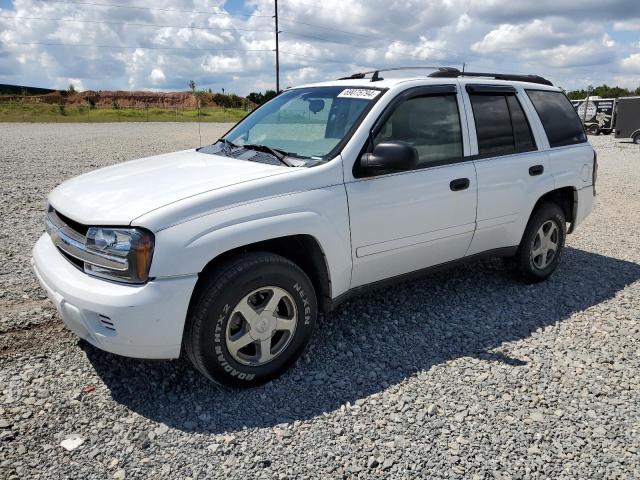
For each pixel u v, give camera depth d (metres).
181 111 57.78
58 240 3.33
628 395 3.28
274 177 3.28
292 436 2.85
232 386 3.21
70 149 17.25
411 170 3.88
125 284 2.88
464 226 4.26
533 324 4.27
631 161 17.83
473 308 4.55
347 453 2.72
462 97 4.34
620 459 2.71
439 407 3.12
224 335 3.07
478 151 4.37
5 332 3.86
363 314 4.38
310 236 3.37
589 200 5.49
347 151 3.57
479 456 2.72
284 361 3.38
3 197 8.73
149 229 2.82
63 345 3.72
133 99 80.19
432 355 3.74
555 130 5.14
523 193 4.65
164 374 3.42
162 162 3.97
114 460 2.63
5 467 2.55
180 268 2.86
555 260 5.27
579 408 3.14
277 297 3.27
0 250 5.81
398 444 2.80
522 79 5.09
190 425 2.91
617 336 4.09
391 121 3.82
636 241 6.98
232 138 4.39
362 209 3.59
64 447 2.71
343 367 3.56
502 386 3.35
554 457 2.72
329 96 4.14
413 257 4.04
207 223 2.96
